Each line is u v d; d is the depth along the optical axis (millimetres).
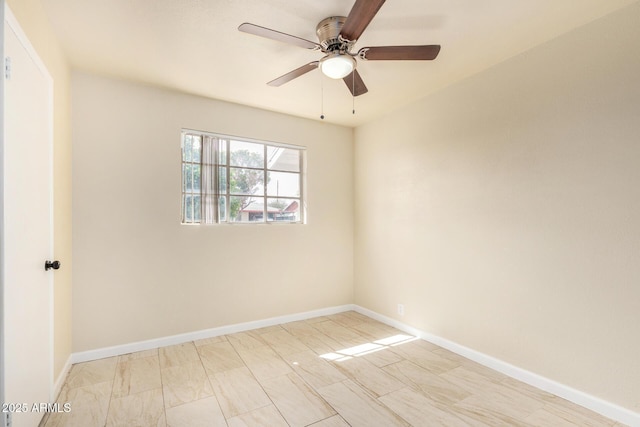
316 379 2205
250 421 1749
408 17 1831
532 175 2145
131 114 2658
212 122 3014
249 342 2871
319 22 1874
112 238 2566
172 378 2211
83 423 1716
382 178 3477
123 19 1838
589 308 1866
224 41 2072
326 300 3713
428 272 2914
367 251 3699
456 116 2666
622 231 1743
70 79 2402
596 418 1769
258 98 3008
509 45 2123
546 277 2064
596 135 1846
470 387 2102
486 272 2420
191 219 2951
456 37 2035
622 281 1742
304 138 3580
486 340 2416
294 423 1734
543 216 2082
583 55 1900
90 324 2480
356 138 3893
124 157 2623
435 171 2857
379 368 2371
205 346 2771
